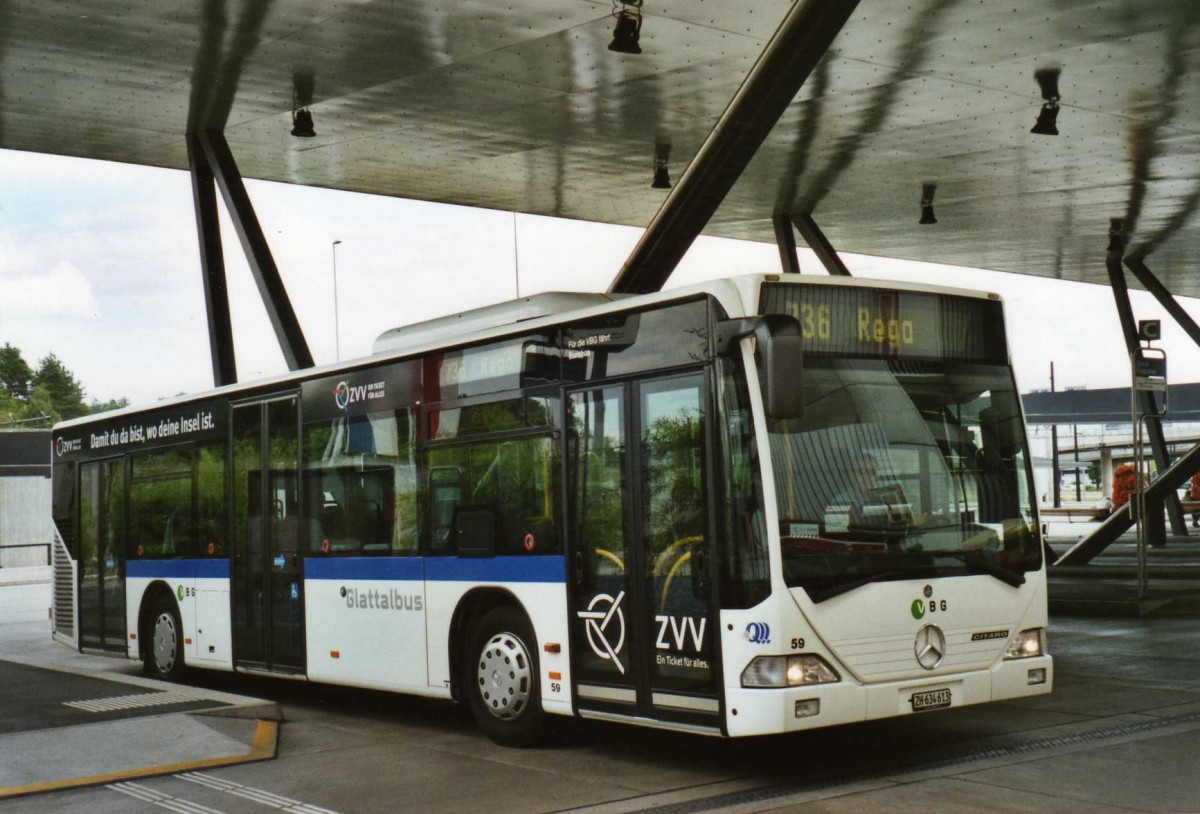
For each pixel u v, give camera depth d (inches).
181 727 389.1
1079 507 2090.3
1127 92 581.9
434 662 399.5
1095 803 279.1
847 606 305.9
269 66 530.9
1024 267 1075.9
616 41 458.3
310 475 463.5
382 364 431.5
